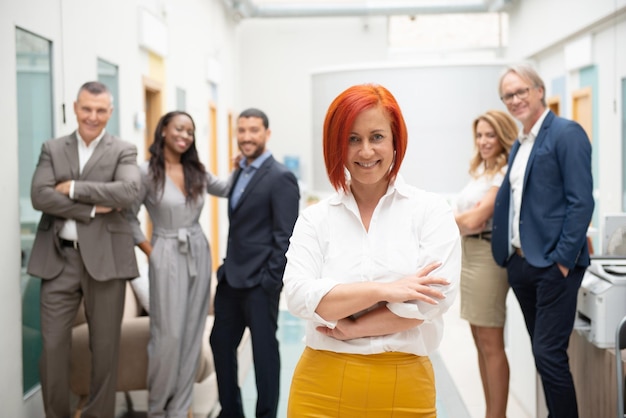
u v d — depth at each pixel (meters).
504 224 2.84
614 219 3.12
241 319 3.23
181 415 3.26
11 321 2.92
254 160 3.17
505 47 11.16
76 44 3.72
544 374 2.62
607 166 6.38
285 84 10.90
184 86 6.70
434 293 1.43
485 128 3.12
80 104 2.91
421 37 11.24
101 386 3.03
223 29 9.10
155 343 3.24
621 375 2.16
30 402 3.12
